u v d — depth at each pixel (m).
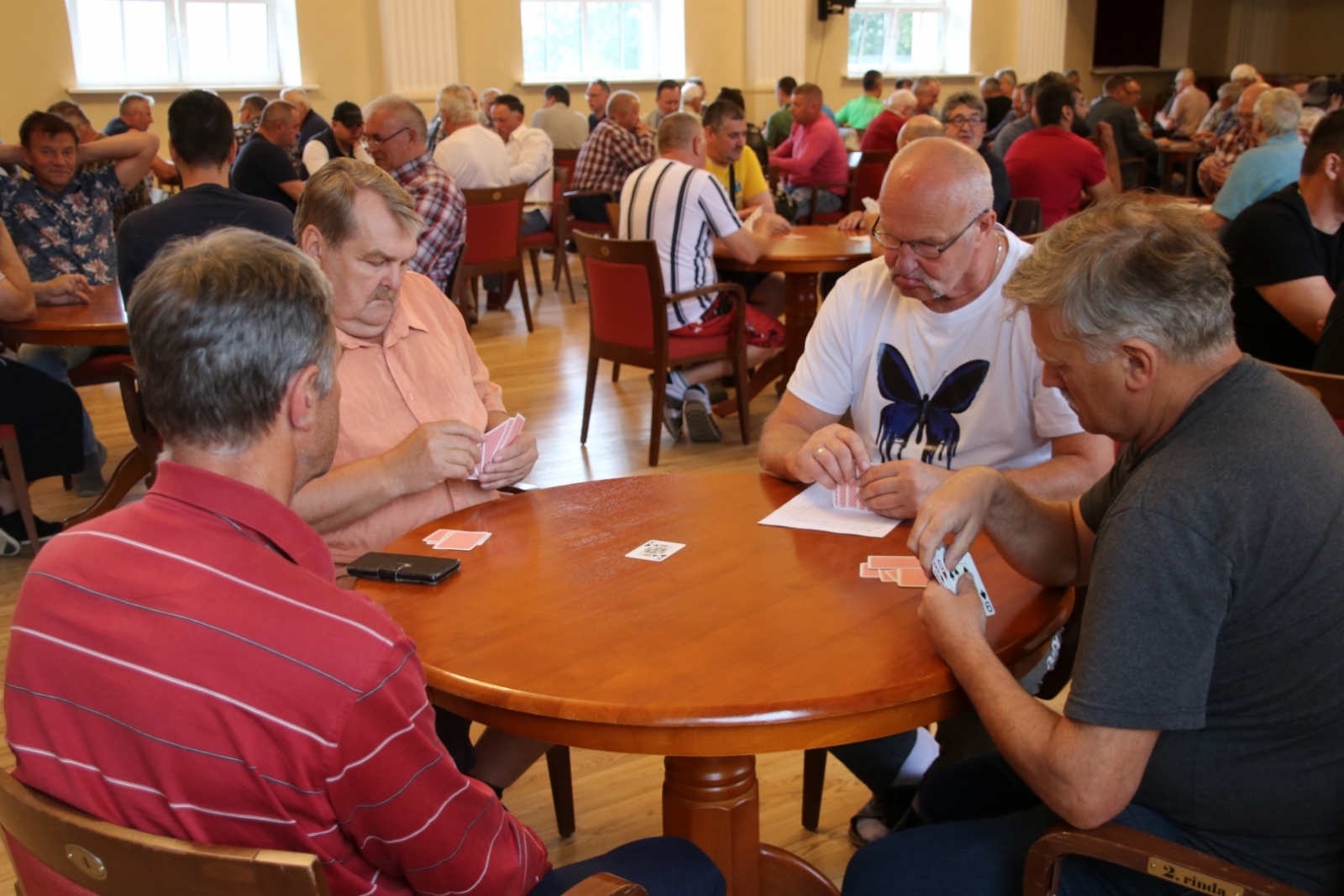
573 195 7.09
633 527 1.66
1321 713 1.05
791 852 1.77
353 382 1.89
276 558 0.92
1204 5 14.80
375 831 0.90
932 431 1.96
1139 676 1.02
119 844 0.80
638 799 2.16
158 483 0.94
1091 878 1.17
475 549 1.59
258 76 9.20
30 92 8.26
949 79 12.77
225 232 0.99
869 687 1.14
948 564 1.30
